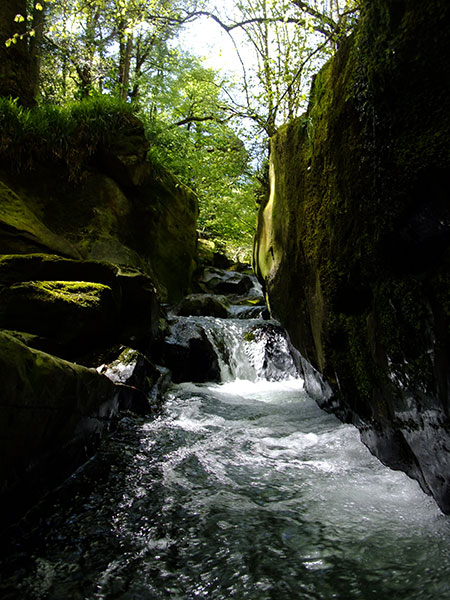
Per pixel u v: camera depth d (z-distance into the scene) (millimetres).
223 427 3791
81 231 7461
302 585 1566
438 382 1513
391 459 2453
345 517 2078
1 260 4398
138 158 8523
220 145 9109
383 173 1687
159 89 14156
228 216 13398
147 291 5043
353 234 2090
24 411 1924
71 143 7691
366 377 2311
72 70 11789
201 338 6090
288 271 3656
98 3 6941
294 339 4043
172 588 1580
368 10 1731
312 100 2846
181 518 2121
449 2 1319
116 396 3408
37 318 3885
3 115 6918
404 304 1664
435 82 1402
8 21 8148
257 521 2080
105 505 2240
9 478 1869
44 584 1596
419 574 1569
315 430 3650
